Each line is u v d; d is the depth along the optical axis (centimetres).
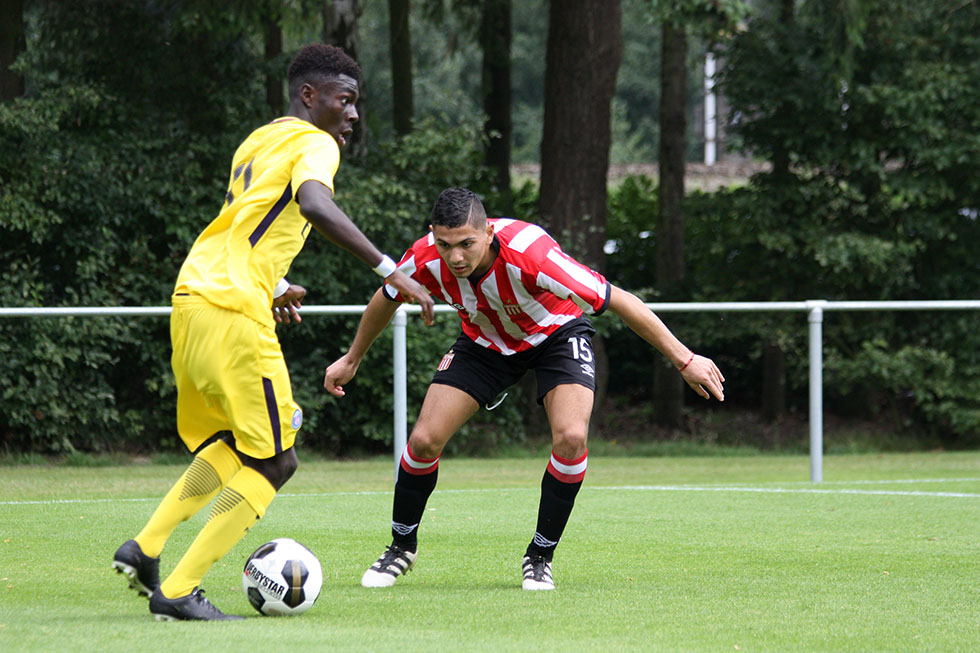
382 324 1534
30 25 5038
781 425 5794
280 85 5116
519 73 11869
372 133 5431
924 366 5022
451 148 4988
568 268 1451
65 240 4259
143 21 4606
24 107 4184
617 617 1266
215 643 1071
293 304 1420
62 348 4084
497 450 4709
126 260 4500
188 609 1212
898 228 5269
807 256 5231
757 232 5184
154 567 1235
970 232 5228
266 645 1066
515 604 1354
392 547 1551
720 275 5422
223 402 1231
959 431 4984
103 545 1848
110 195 4312
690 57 9750
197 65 4688
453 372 1541
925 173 5141
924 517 2292
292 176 1238
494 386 1547
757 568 1666
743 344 6253
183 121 4738
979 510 2412
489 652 1055
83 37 4600
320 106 1336
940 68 4975
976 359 5091
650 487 2917
